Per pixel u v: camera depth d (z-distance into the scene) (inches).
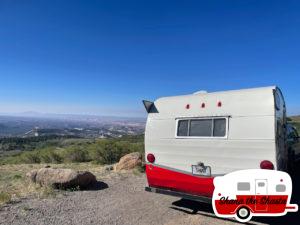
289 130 395.5
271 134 235.6
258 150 240.1
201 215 275.4
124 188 377.1
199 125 269.9
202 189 263.9
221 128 258.2
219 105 263.0
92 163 668.7
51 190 345.7
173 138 282.5
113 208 292.8
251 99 249.6
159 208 294.7
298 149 437.1
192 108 277.0
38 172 374.9
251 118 245.6
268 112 239.3
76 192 352.5
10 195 317.7
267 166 236.7
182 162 276.2
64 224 246.1
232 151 250.8
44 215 266.4
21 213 269.4
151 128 297.4
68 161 757.9
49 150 847.1
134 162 513.3
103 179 430.9
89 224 248.1
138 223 253.3
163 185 287.7
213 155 259.8
